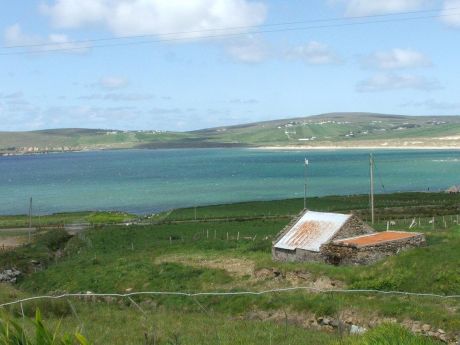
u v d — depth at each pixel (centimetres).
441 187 19650
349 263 5134
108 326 3056
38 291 5656
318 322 3447
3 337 1095
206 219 11044
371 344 1684
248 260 5875
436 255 4441
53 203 18562
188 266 5672
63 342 1102
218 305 4184
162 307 4397
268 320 3634
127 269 5738
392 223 8400
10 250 7619
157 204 17375
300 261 5478
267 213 11625
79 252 7794
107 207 17050
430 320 3097
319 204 12925
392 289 4131
